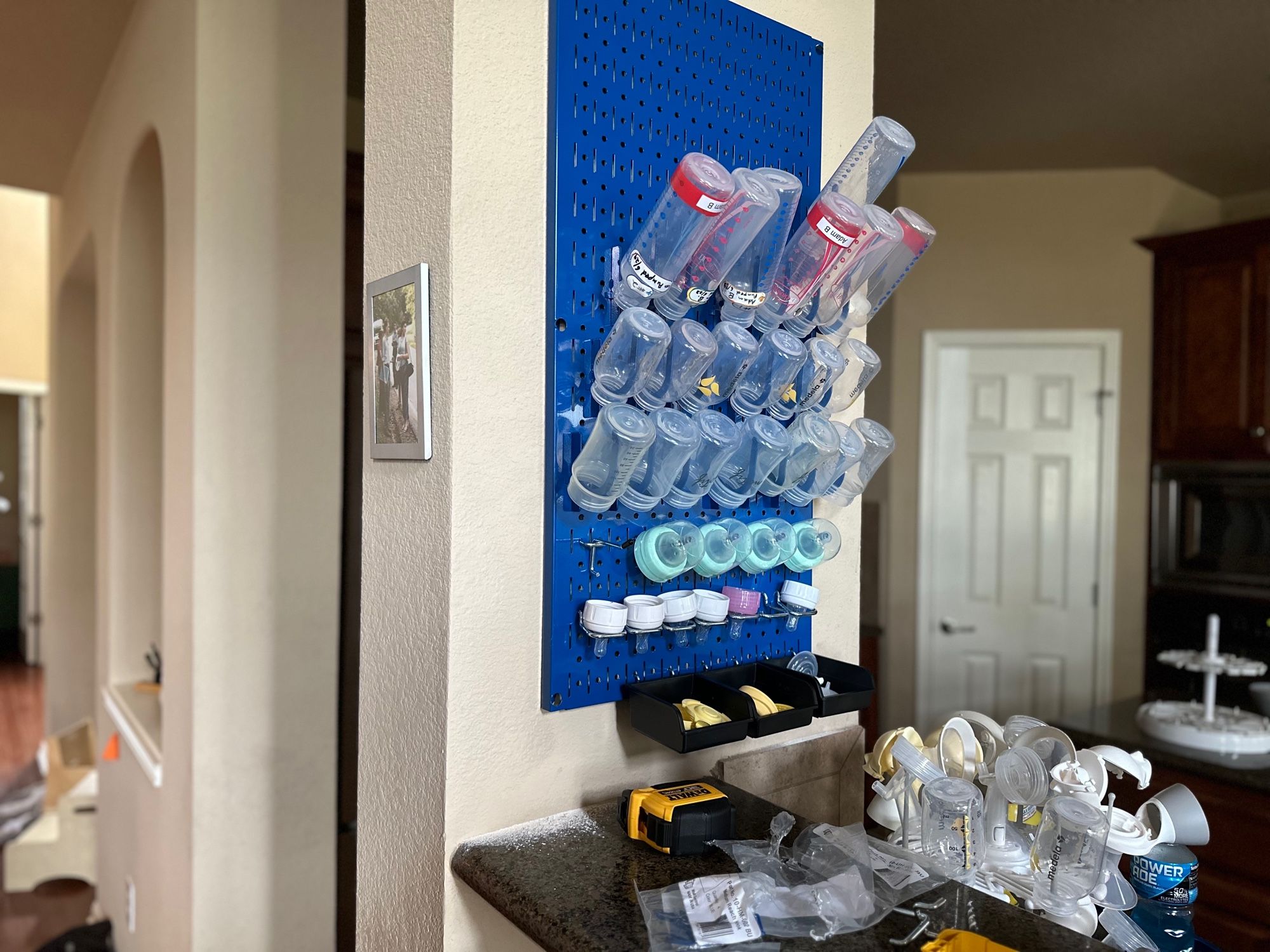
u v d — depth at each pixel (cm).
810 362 127
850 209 117
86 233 381
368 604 129
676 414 115
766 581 140
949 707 427
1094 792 108
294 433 229
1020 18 284
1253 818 207
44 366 816
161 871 250
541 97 117
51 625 495
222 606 220
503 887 99
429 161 114
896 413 430
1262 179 424
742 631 137
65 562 491
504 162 113
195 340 217
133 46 288
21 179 445
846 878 93
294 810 229
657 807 108
